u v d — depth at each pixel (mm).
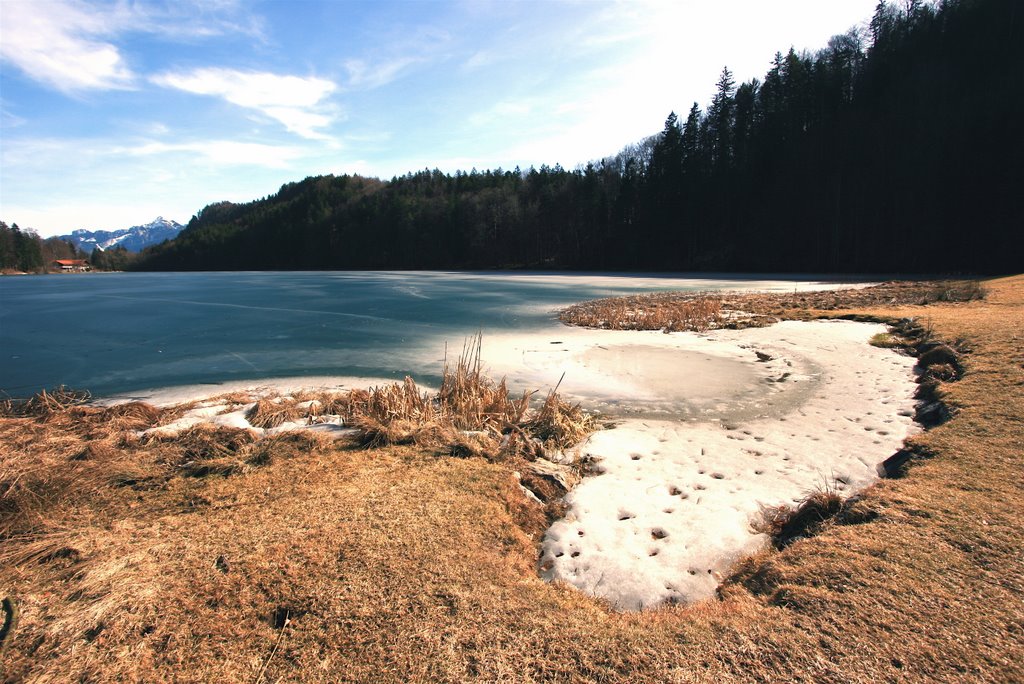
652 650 2898
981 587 3158
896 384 8906
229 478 5730
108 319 23359
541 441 7098
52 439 7758
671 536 4621
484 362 12844
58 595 3635
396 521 4559
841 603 3148
